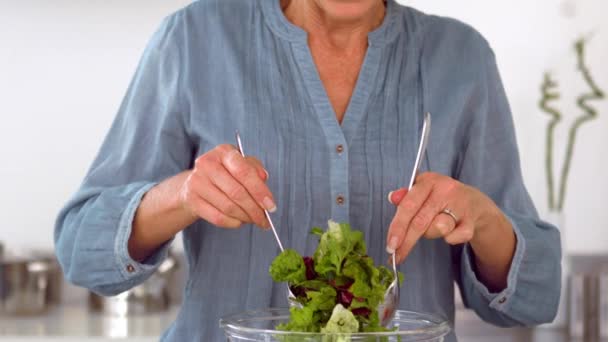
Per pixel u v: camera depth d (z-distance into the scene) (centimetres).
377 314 105
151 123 147
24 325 274
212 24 147
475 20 318
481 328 290
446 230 119
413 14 152
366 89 143
